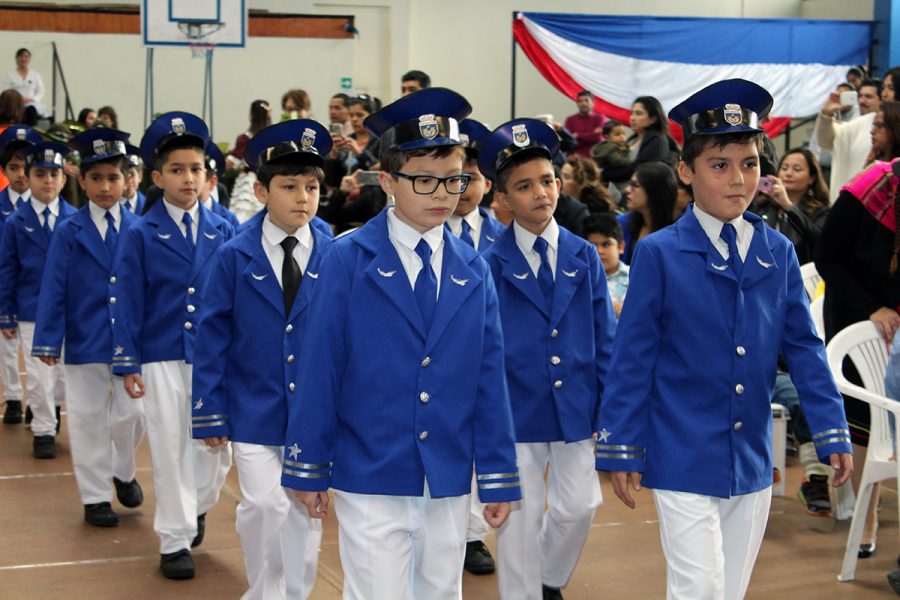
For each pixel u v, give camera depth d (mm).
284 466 3020
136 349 4758
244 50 15406
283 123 3992
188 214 4906
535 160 4051
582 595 4559
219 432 3959
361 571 3016
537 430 4004
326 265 3072
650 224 6559
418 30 17078
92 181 5535
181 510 4715
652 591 4605
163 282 4793
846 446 3176
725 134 3119
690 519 3119
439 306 3041
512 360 4031
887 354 4766
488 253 4145
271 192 4004
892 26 14391
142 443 7148
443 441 3012
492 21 17156
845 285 4797
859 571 4848
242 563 4910
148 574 4766
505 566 4020
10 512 5660
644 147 8469
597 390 4141
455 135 3037
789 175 6445
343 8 16719
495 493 3053
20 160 8109
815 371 3252
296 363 3949
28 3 14961
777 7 17453
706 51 14234
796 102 14422
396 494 2982
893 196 4648
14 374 7730
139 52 15219
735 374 3162
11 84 14508
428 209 3025
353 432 3029
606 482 6301
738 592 3277
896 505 5805
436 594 3080
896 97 6707
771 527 5445
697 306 3174
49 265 5484
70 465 6613
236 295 4000
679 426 3162
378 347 3016
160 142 4875
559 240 4145
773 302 3236
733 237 3215
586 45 14133
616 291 6133
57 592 4543
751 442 3199
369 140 8523
